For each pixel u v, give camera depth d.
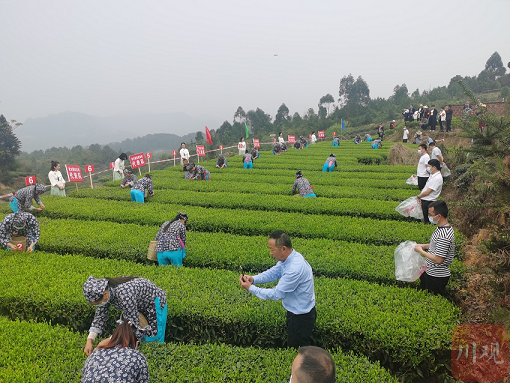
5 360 5.03
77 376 4.73
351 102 87.94
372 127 73.38
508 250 5.48
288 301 5.04
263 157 30.02
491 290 5.87
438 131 32.34
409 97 81.25
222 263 8.57
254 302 6.48
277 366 4.91
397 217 12.27
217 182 18.64
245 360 5.08
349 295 6.74
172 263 8.32
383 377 4.70
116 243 9.57
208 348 5.34
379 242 10.01
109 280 4.59
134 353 3.57
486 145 6.78
